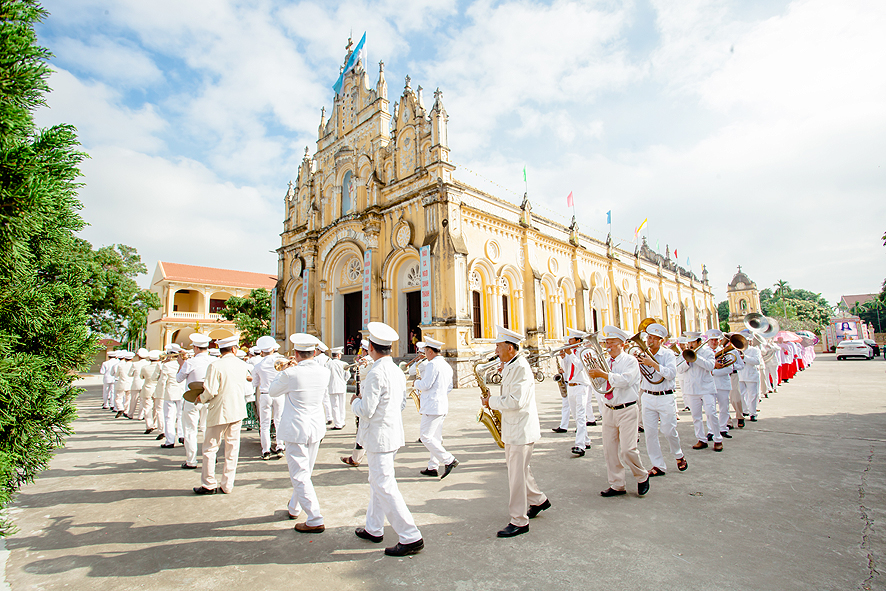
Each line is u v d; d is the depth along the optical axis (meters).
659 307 41.59
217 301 47.19
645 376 6.66
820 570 3.69
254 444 9.62
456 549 4.29
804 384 17.39
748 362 10.38
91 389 24.30
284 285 30.55
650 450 6.55
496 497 5.78
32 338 4.28
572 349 9.00
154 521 5.19
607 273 33.53
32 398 3.95
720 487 5.87
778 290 92.56
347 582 3.72
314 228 28.31
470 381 19.28
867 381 17.84
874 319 76.81
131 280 27.28
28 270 4.29
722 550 4.09
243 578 3.83
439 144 20.75
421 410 6.83
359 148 26.20
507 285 23.62
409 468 7.21
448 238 19.84
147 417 11.05
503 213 23.72
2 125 3.42
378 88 25.28
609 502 5.48
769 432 9.11
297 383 5.01
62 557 4.29
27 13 3.56
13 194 3.30
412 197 21.64
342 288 26.11
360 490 6.26
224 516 5.33
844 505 5.12
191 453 7.61
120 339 26.59
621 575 3.69
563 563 3.93
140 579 3.85
